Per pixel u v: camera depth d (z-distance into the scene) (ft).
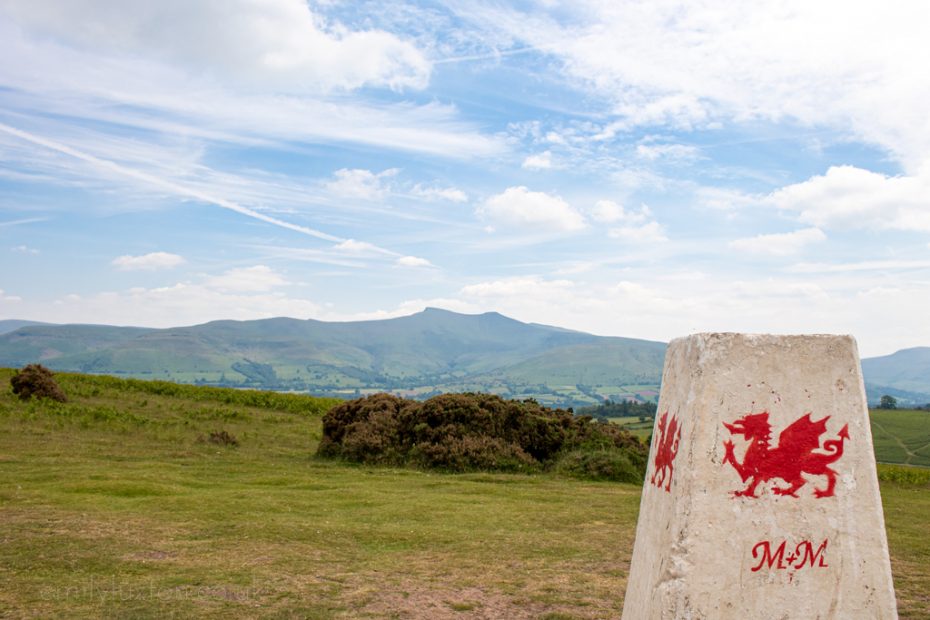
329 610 23.02
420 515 39.75
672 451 13.93
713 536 12.78
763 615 12.67
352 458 61.16
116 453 57.11
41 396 79.05
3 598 22.63
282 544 31.58
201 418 81.25
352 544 32.53
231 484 47.62
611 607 24.44
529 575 28.27
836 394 13.44
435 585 26.45
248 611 22.54
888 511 49.01
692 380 13.47
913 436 210.79
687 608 12.49
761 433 13.14
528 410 65.21
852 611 12.85
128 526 33.09
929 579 29.25
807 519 13.00
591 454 60.18
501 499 45.93
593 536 35.96
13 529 31.37
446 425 60.95
